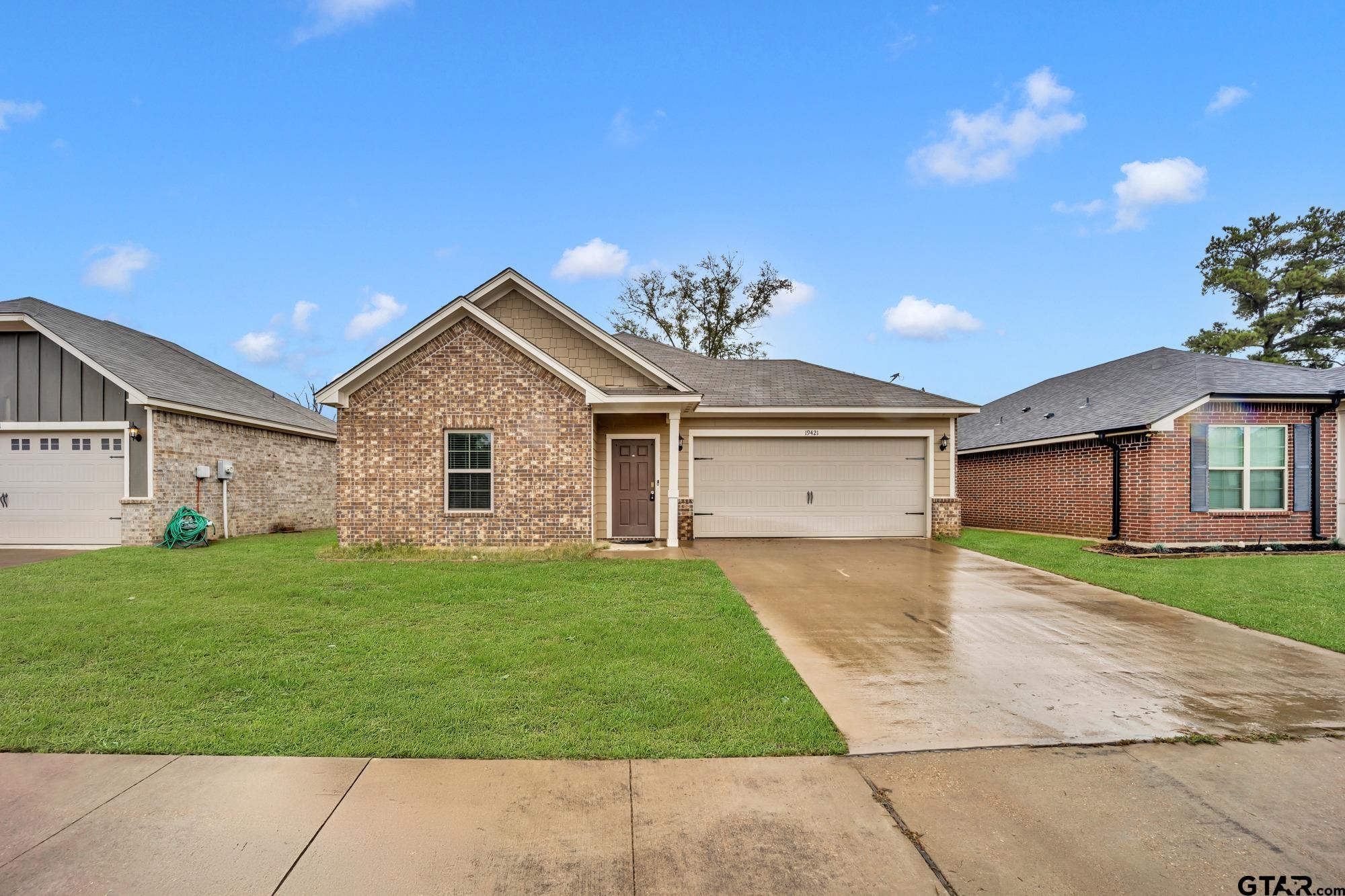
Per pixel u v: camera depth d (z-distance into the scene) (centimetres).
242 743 386
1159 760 379
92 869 274
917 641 623
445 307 1154
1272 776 361
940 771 364
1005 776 359
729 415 1459
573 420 1180
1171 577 926
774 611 747
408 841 296
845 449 1493
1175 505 1247
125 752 376
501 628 637
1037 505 1606
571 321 1395
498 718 425
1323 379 1352
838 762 374
